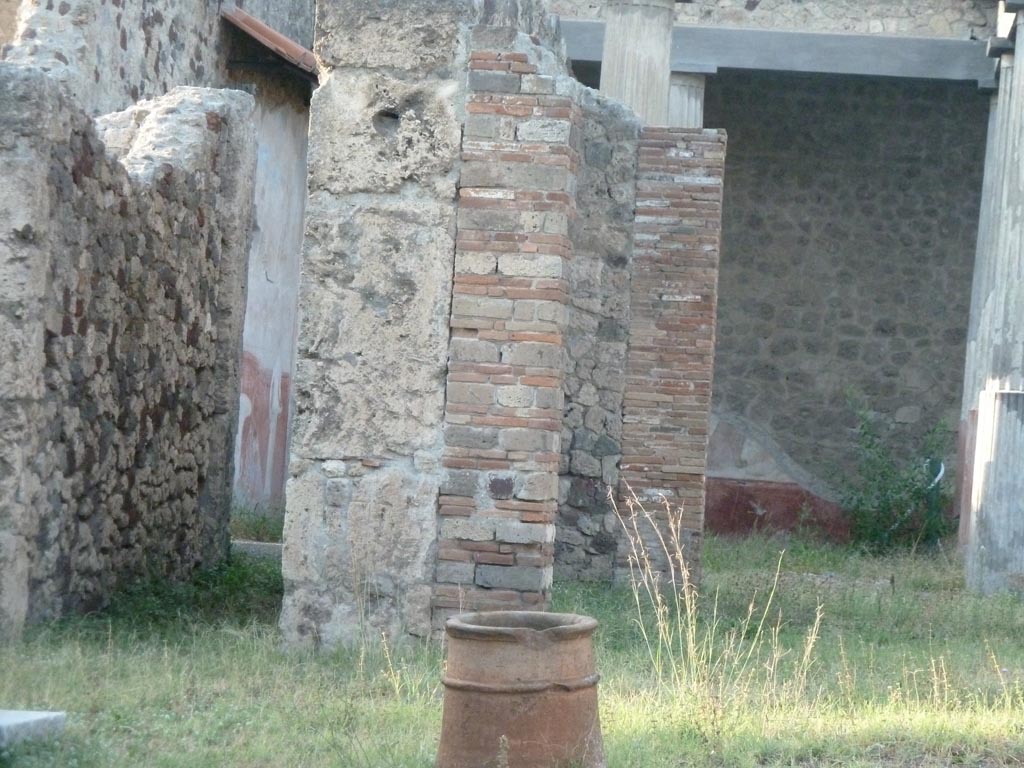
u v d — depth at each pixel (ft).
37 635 41.52
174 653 40.63
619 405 61.77
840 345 111.45
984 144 111.34
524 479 42.39
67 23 64.59
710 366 61.72
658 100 77.20
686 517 61.31
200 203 58.90
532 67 42.93
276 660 40.81
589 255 61.87
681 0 79.10
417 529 42.57
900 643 49.11
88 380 46.93
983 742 31.96
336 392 42.98
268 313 89.71
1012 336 87.04
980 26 98.02
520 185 42.73
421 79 43.16
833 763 30.66
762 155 112.68
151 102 60.54
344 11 43.37
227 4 84.12
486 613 28.68
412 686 36.96
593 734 27.45
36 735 29.45
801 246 112.27
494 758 26.68
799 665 41.65
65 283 44.32
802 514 107.86
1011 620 55.77
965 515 88.74
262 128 88.79
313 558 42.86
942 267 111.34
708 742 31.42
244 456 85.40
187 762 28.94
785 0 99.45
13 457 41.06
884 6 98.84
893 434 110.73
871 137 112.16
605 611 51.19
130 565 52.34
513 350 42.55
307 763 29.40
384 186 43.04
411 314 42.86
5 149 41.32
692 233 61.87
